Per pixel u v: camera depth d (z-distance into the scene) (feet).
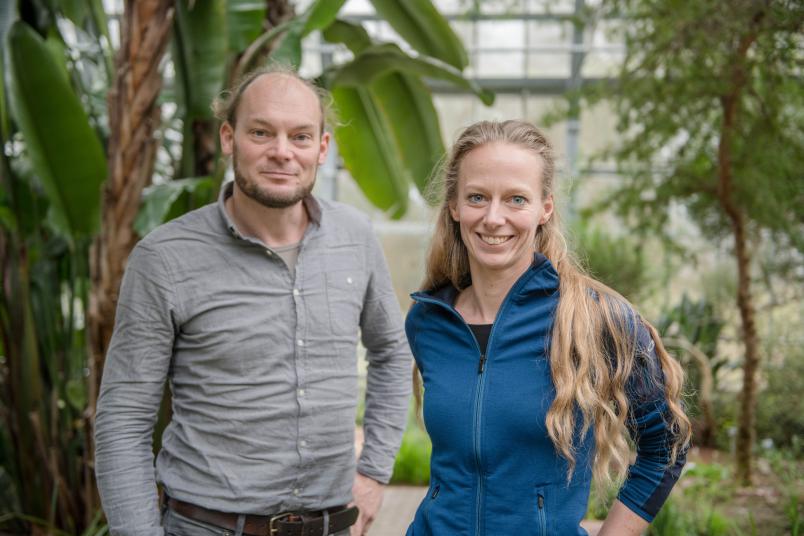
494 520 4.45
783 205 14.12
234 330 5.63
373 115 12.72
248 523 5.61
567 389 4.30
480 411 4.49
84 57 11.28
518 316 4.60
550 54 27.53
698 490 13.78
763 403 17.25
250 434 5.61
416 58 10.26
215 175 9.10
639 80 13.80
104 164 9.30
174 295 5.60
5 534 11.52
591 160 16.79
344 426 5.94
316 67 28.53
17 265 10.69
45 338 11.28
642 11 13.53
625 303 4.55
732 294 20.95
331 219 6.19
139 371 5.61
